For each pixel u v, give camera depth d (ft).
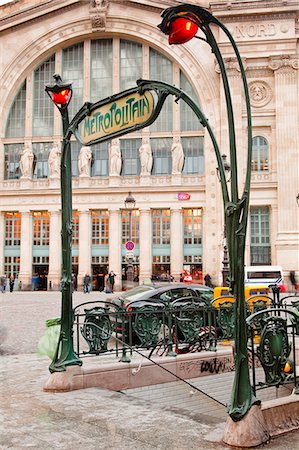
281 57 132.98
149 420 21.79
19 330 54.34
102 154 145.28
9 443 18.92
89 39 148.97
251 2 132.16
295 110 132.36
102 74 148.56
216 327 38.42
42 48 148.87
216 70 136.56
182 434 19.77
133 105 24.13
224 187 19.97
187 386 34.47
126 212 141.59
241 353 19.48
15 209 145.07
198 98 141.38
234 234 19.51
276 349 22.27
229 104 19.63
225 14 133.59
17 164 149.18
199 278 136.98
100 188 140.67
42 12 147.13
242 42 134.51
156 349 38.01
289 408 20.86
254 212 135.23
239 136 134.10
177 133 141.28
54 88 29.55
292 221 129.29
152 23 143.02
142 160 140.46
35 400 25.53
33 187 145.79
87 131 28.04
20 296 113.80
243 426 18.66
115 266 138.92
